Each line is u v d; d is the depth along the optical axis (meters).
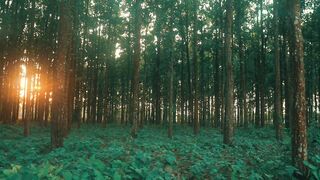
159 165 9.08
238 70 37.88
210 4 30.14
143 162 8.96
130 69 38.91
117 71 43.44
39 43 27.97
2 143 14.67
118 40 38.09
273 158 11.34
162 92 44.69
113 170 7.50
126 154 10.46
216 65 33.31
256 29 31.56
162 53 37.41
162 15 25.92
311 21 28.98
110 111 44.25
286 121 27.64
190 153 11.81
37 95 35.72
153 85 41.31
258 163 10.66
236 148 14.45
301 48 9.24
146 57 39.69
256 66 34.19
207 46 33.09
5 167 9.31
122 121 42.16
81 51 30.80
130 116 37.03
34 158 10.30
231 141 15.27
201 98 39.12
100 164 7.68
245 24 32.34
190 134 23.12
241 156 12.22
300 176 8.77
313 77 33.72
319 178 8.24
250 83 41.03
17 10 27.00
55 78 13.45
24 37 27.97
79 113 28.64
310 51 30.67
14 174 6.02
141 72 41.47
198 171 9.01
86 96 43.25
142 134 21.56
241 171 9.09
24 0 26.03
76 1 22.81
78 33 27.88
